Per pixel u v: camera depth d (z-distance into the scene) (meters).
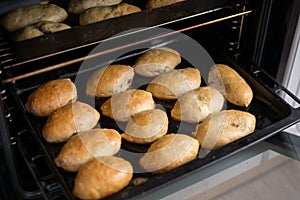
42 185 0.82
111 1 1.03
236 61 1.08
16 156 0.96
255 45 1.06
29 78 1.03
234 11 1.09
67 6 1.05
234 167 1.03
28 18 0.96
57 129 0.90
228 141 0.91
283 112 0.98
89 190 0.81
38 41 0.88
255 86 1.04
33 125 0.95
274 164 1.07
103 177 0.82
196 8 0.99
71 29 0.90
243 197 1.01
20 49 0.88
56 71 1.05
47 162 0.84
